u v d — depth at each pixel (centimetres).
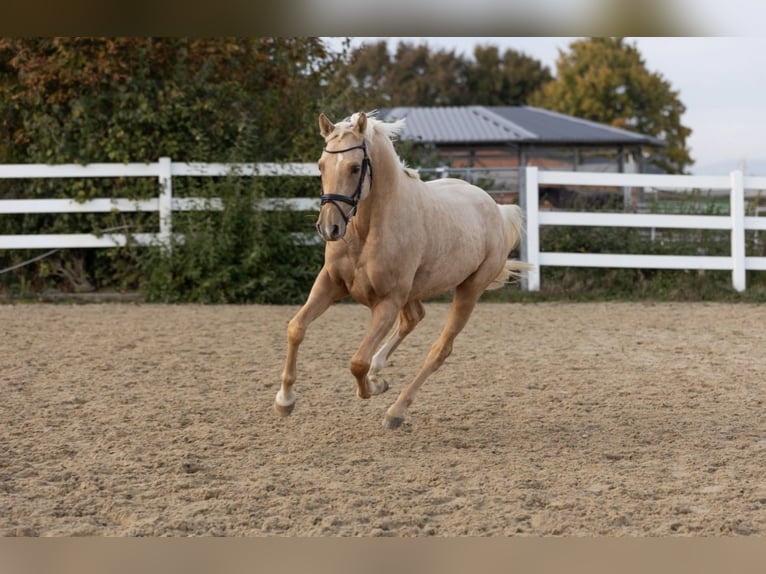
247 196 1309
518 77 4850
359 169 523
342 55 1571
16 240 1326
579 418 652
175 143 1359
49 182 1369
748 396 725
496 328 1073
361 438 590
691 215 1407
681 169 4450
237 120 1390
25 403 668
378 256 548
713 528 424
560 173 1382
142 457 536
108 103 1377
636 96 4375
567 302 1327
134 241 1330
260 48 1460
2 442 562
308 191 1376
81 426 606
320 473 510
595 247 1420
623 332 1052
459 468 523
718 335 1033
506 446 577
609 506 454
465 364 851
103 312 1180
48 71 1337
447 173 1469
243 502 455
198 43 1389
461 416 653
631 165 2781
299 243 1323
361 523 428
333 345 944
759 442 589
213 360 855
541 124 2725
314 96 1531
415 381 632
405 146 1482
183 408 662
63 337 972
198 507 446
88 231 1368
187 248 1288
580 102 4400
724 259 1378
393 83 4781
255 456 545
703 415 661
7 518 429
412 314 671
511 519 435
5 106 1394
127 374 783
